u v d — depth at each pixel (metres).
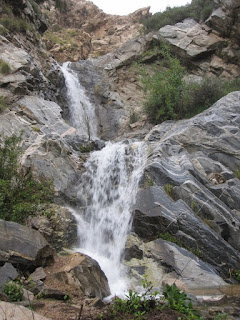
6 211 8.99
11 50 17.39
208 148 13.40
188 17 26.56
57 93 21.22
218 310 6.39
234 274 9.45
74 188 12.05
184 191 11.14
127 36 36.31
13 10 21.06
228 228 10.54
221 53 22.89
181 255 9.22
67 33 33.66
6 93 15.19
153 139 15.80
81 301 6.26
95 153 14.18
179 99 18.67
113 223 11.07
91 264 7.34
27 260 7.09
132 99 23.33
